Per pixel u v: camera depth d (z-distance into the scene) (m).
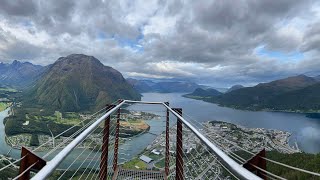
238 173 1.44
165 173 6.30
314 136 60.59
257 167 2.12
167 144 6.57
